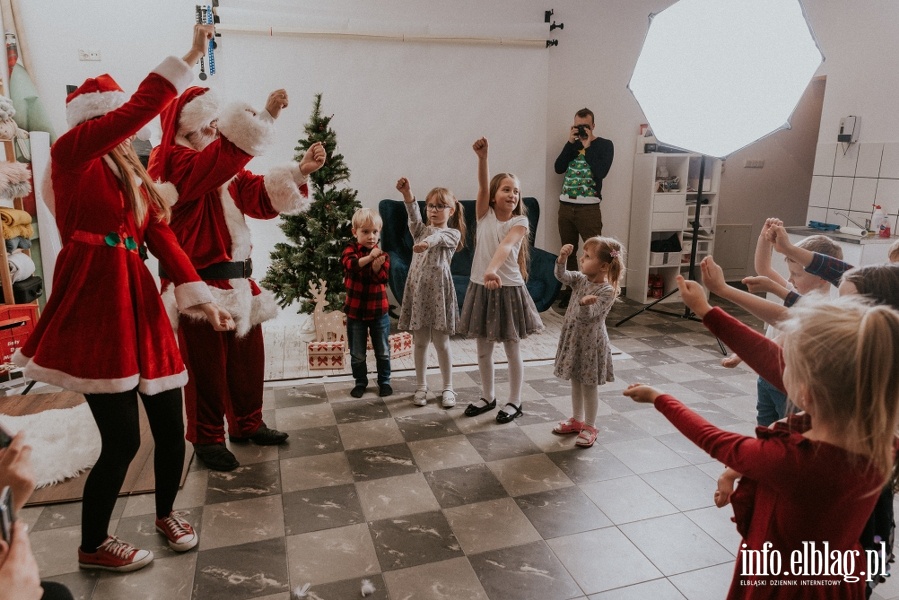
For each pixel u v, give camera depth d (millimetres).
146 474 2350
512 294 2797
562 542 1980
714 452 1094
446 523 2084
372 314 3129
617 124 5387
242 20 4340
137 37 4262
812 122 5828
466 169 5008
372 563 1873
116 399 1668
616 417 2947
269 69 4465
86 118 1537
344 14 4621
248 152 2012
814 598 1048
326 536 2006
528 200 5055
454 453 2584
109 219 1612
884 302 1380
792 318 1048
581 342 2598
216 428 2447
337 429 2811
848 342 917
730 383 3430
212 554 1909
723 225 5820
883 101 4070
